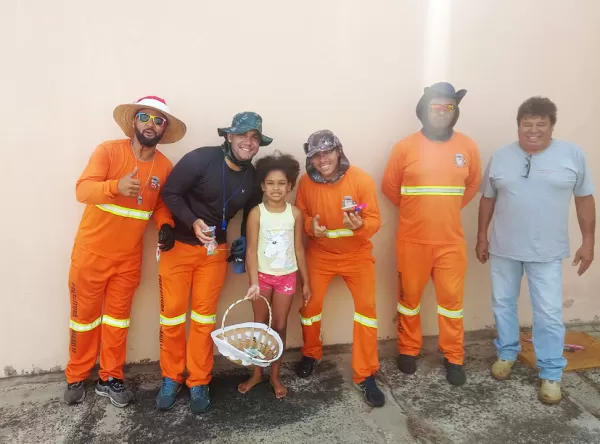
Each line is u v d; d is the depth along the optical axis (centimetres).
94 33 271
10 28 262
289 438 252
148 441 249
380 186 328
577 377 314
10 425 261
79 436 252
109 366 284
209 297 279
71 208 290
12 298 294
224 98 293
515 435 257
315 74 303
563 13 332
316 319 308
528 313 380
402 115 321
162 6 275
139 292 308
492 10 321
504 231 297
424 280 310
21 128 274
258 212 276
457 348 308
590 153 359
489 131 338
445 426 264
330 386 301
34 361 305
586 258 296
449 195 291
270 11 289
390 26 308
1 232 284
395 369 324
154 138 253
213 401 283
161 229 261
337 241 286
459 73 325
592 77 346
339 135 315
